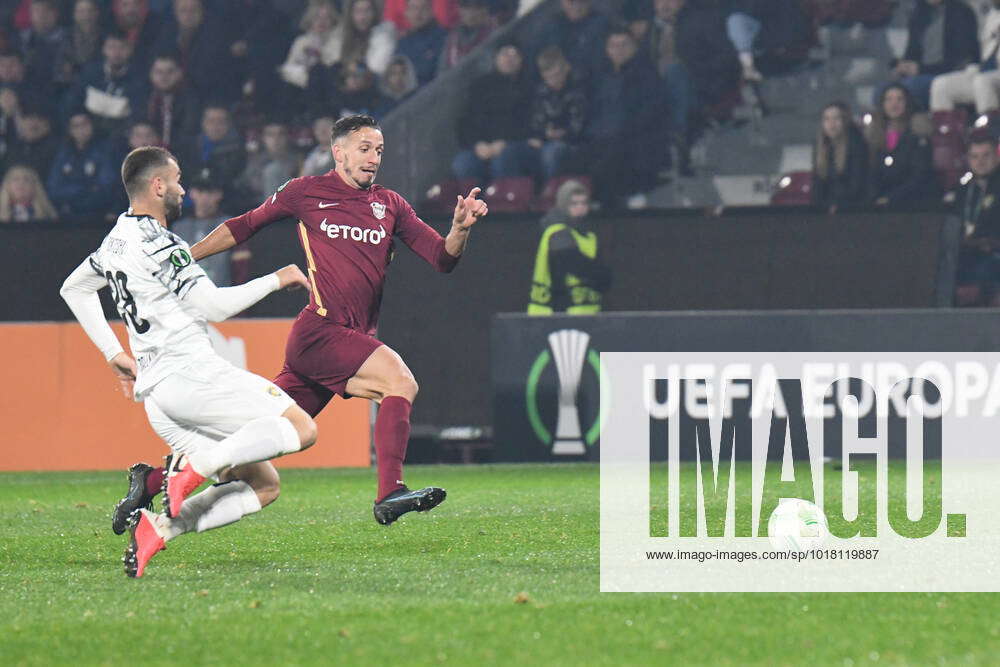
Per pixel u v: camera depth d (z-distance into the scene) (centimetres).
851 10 5806
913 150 5172
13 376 4412
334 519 2722
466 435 4778
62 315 5056
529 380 4356
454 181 5528
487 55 5581
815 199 5225
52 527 2680
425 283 4819
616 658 1344
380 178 5500
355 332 2186
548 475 3922
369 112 5866
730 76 5719
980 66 5466
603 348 4322
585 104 5556
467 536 2392
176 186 1944
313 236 2191
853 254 4731
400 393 2145
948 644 1402
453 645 1411
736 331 4250
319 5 5969
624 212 4800
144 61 5922
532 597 1708
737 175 5622
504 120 5544
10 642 1473
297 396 2244
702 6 5703
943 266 4703
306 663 1346
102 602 1717
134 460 4381
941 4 5509
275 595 1744
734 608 1616
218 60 5881
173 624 1552
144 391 1919
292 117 5878
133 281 1886
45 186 5772
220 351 4272
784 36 5781
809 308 4750
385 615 1584
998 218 4991
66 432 4394
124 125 5847
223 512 1994
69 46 5984
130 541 1917
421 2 5891
